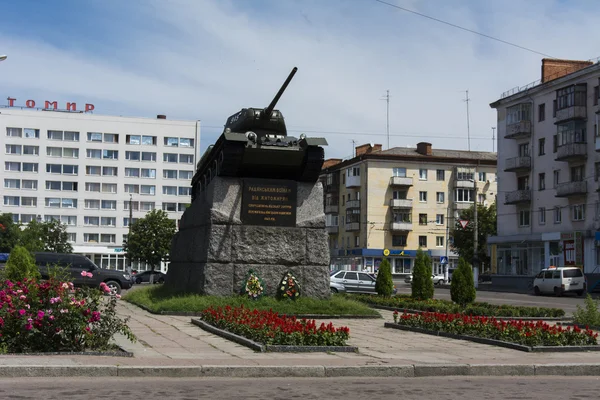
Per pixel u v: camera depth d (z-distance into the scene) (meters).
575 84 52.94
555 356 12.17
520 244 60.09
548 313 22.22
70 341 10.77
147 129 95.81
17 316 10.59
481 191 81.00
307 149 20.58
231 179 20.53
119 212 94.50
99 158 94.19
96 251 92.69
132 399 7.77
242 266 20.25
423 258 27.34
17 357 10.03
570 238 53.53
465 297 24.53
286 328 12.30
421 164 80.06
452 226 79.81
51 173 92.56
